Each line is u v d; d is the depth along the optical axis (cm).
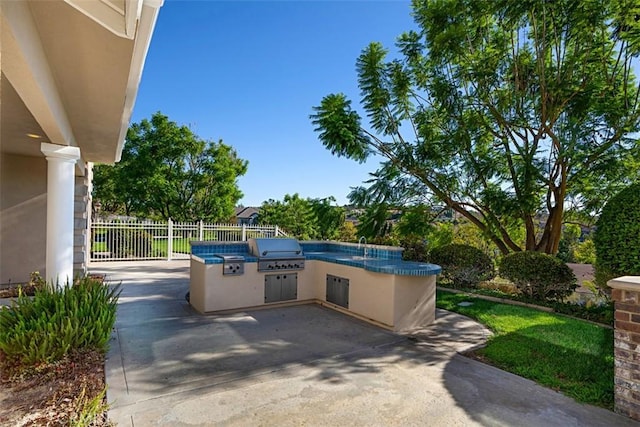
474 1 864
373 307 573
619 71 828
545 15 816
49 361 352
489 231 983
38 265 788
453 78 948
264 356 423
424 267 564
